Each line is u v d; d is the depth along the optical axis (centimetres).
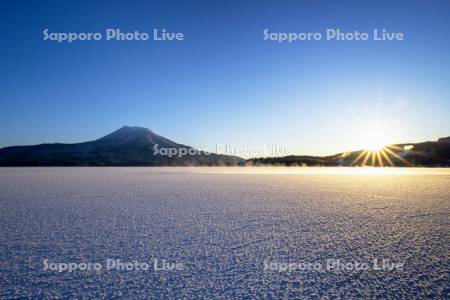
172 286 611
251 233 979
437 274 665
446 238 922
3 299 563
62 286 616
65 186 2575
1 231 1010
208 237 934
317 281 635
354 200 1681
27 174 4991
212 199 1730
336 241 895
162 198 1772
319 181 3117
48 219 1191
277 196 1858
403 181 3088
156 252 800
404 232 992
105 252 800
